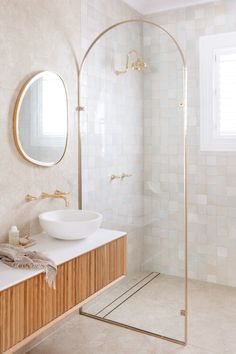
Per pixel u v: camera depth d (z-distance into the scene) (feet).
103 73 9.27
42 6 7.93
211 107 11.19
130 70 9.18
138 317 8.91
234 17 10.73
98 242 7.42
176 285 8.66
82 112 9.28
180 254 8.75
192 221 11.69
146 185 9.18
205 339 8.25
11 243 6.89
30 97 7.63
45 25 8.03
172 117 8.91
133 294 9.11
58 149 8.54
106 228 9.30
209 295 10.62
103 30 10.04
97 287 7.25
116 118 9.28
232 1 10.73
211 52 11.09
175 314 8.54
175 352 7.72
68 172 8.98
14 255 5.99
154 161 9.04
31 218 7.81
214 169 11.27
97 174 9.34
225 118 11.18
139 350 7.79
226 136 11.11
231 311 9.62
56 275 6.07
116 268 7.97
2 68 6.98
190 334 8.47
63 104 8.64
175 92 8.84
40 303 5.75
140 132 9.22
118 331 8.60
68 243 7.25
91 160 9.32
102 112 9.26
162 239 8.98
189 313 9.52
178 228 8.82
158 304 8.82
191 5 11.23
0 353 5.06
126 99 9.17
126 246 8.45
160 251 8.98
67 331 8.60
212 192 11.35
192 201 11.66
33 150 7.75
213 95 11.18
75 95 9.14
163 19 11.66
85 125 9.30
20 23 7.36
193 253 11.75
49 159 8.26
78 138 9.30
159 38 8.91
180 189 8.87
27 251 6.21
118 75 9.23
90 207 9.40
